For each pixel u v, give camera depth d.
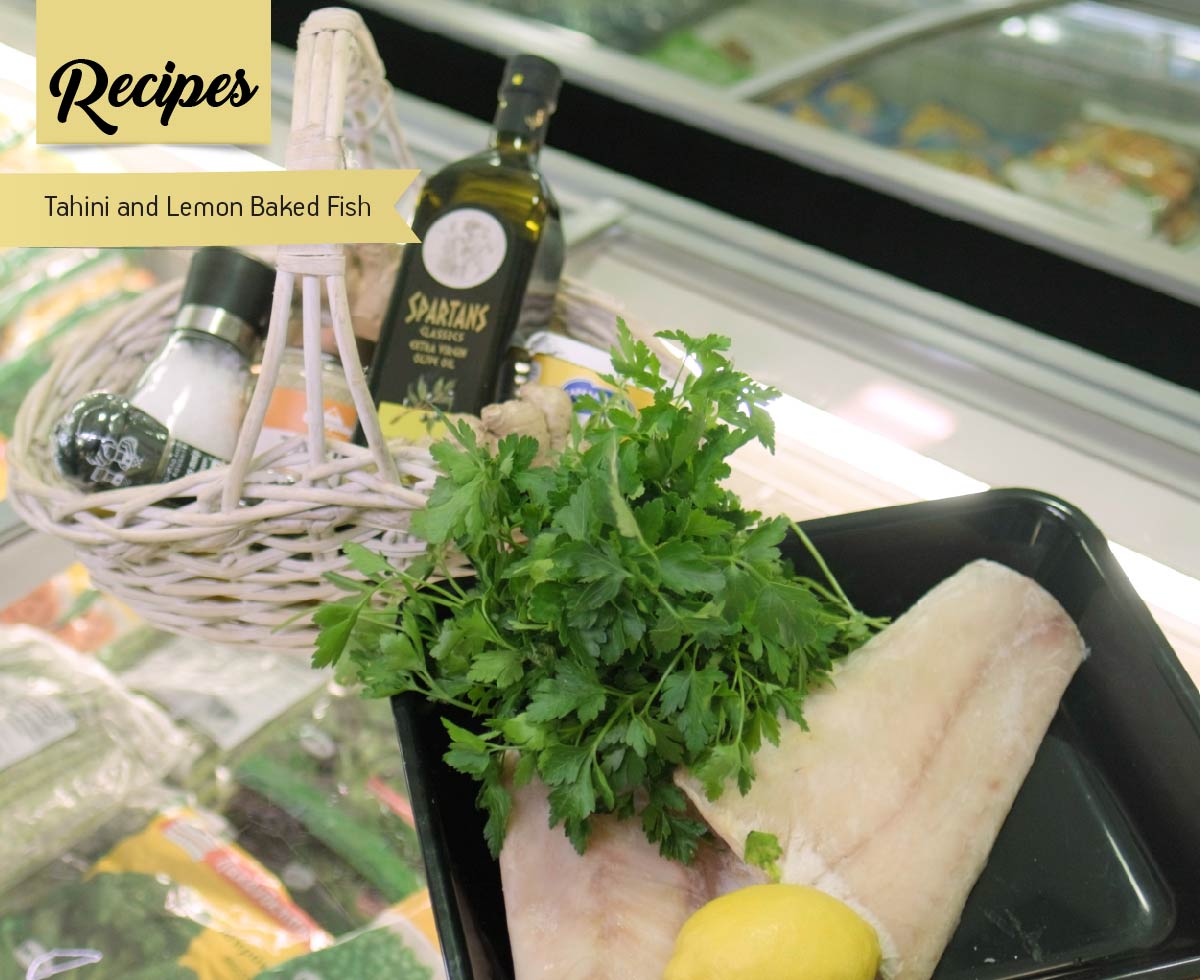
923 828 0.67
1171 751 0.70
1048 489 0.94
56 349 0.97
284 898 0.67
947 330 1.08
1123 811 0.73
